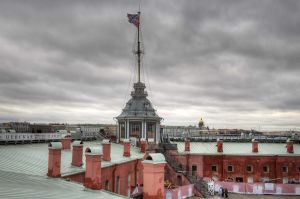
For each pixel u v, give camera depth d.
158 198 20.14
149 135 64.12
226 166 64.12
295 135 91.69
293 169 64.19
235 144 73.12
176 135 83.88
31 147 42.34
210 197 54.62
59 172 26.47
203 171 63.81
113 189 38.94
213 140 76.31
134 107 64.75
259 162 64.31
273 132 117.69
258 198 55.97
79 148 33.47
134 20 69.00
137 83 66.81
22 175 22.84
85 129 78.75
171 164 57.69
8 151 34.88
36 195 16.03
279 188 58.50
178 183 56.09
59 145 26.61
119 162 40.81
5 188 16.17
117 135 66.06
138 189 47.34
